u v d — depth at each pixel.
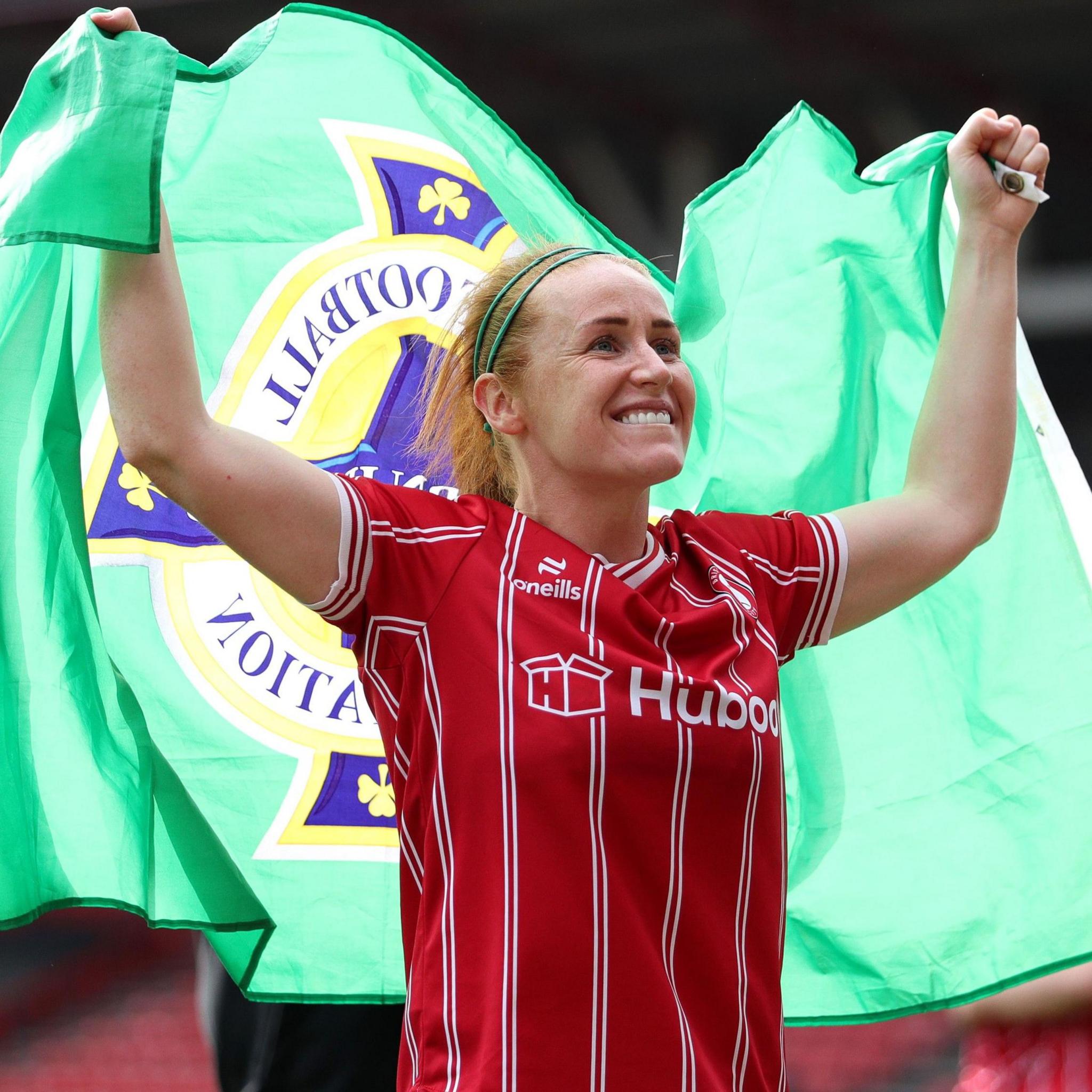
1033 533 8.84
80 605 7.64
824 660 8.88
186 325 6.19
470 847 5.86
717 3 36.69
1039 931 8.34
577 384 6.36
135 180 6.01
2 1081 39.06
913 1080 32.94
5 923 7.25
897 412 8.98
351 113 9.16
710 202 9.48
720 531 6.90
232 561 8.54
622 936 5.69
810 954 8.66
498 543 6.31
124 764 7.64
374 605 6.21
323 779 8.46
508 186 9.39
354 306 8.98
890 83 40.16
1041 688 8.66
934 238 8.94
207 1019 9.09
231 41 36.28
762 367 9.21
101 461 8.40
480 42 38.31
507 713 5.89
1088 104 42.00
